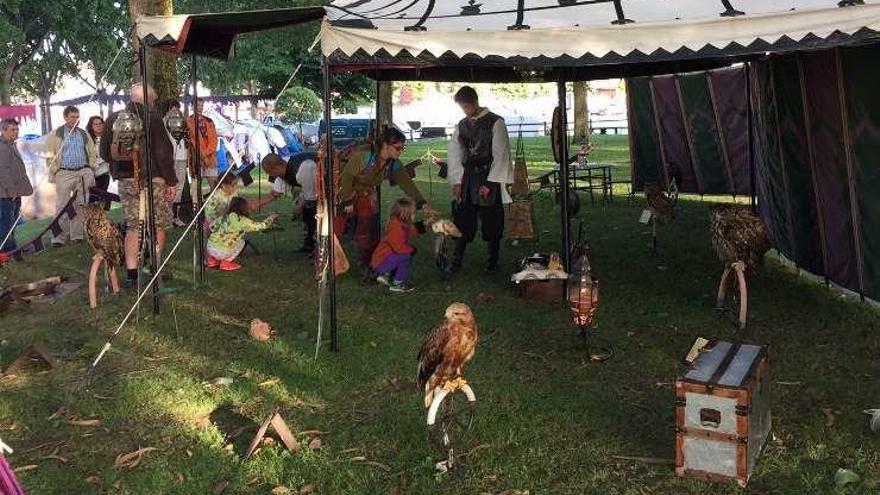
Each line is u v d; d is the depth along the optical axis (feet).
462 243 27.02
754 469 12.75
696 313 21.72
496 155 25.89
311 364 18.28
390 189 52.90
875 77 20.15
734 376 12.51
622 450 13.66
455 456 13.04
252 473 13.20
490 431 14.43
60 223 35.47
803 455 13.26
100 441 14.73
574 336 19.92
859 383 16.37
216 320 22.15
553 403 15.70
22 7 117.60
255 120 90.07
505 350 19.01
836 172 22.61
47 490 12.90
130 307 23.70
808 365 17.49
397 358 18.58
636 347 19.02
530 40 16.72
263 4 88.07
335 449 14.01
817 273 24.82
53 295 25.66
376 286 25.55
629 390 16.35
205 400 16.42
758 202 32.40
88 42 125.08
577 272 18.16
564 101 22.74
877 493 11.96
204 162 37.01
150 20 20.98
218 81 121.39
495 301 23.47
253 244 31.71
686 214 38.70
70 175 35.24
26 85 147.43
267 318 22.30
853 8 14.85
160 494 12.69
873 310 21.29
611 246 31.42
